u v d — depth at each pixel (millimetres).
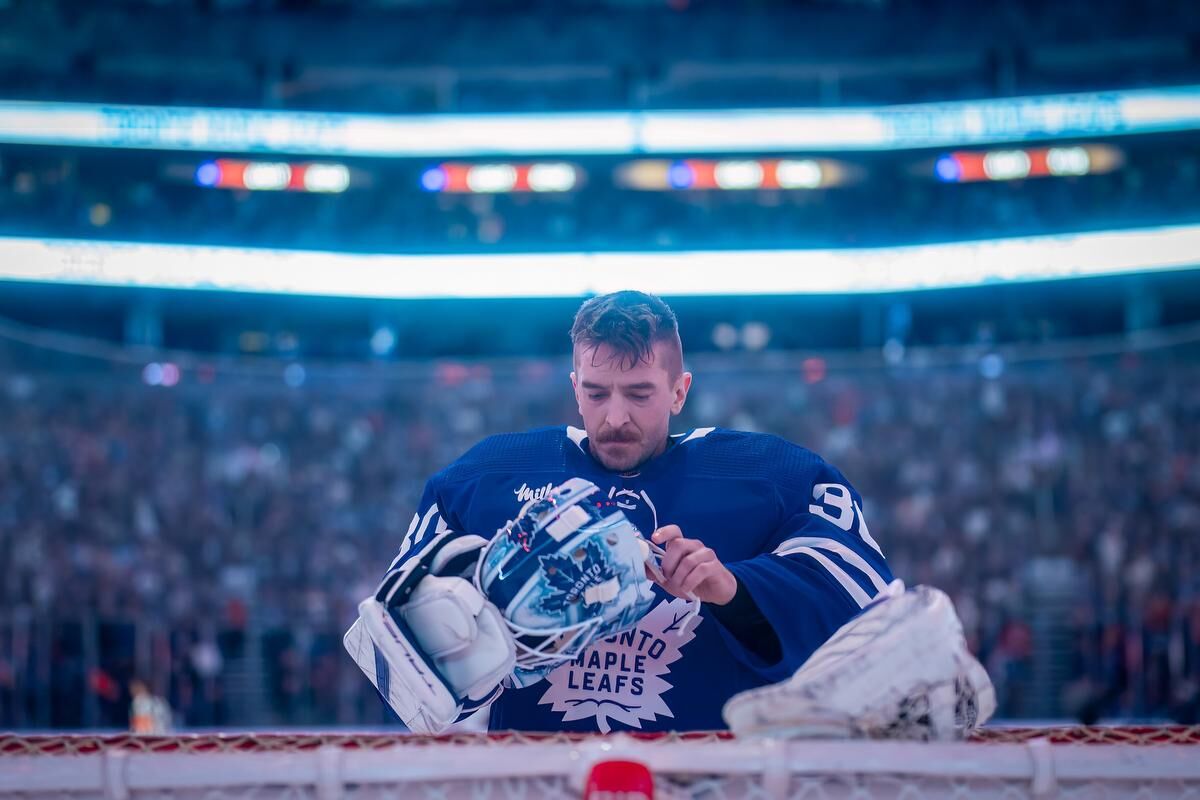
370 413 17047
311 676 12852
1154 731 1293
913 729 1198
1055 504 15156
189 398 16438
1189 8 15945
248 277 16812
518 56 17234
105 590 13094
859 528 1806
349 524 15680
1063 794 1084
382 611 1489
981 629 13523
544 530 1503
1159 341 15961
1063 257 16203
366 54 17266
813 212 17656
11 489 14352
